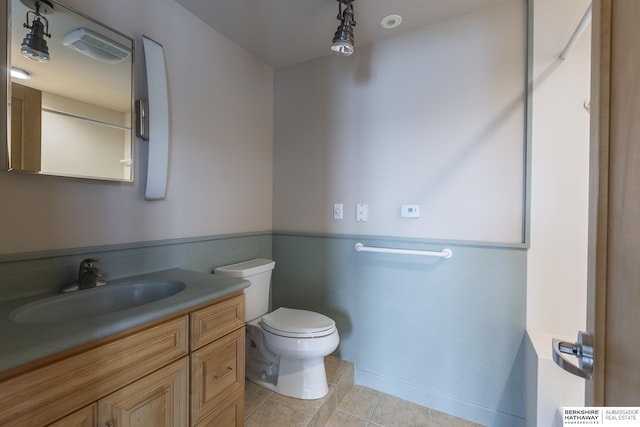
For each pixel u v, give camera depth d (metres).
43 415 0.67
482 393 1.58
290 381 1.63
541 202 1.46
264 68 2.18
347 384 1.83
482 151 1.58
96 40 1.20
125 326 0.81
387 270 1.84
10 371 0.62
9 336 0.71
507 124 1.53
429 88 1.72
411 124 1.77
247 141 2.03
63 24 1.11
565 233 1.42
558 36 1.42
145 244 1.40
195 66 1.65
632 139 0.44
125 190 1.32
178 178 1.56
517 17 1.50
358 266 1.93
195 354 1.05
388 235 1.84
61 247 1.12
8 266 0.99
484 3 1.52
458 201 1.64
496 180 1.55
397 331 1.81
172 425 0.96
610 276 0.50
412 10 1.58
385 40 1.85
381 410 1.67
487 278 1.57
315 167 2.10
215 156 1.79
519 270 1.50
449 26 1.66
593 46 0.56
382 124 1.86
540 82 1.45
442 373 1.68
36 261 1.05
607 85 0.52
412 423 1.57
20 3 1.00
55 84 1.09
